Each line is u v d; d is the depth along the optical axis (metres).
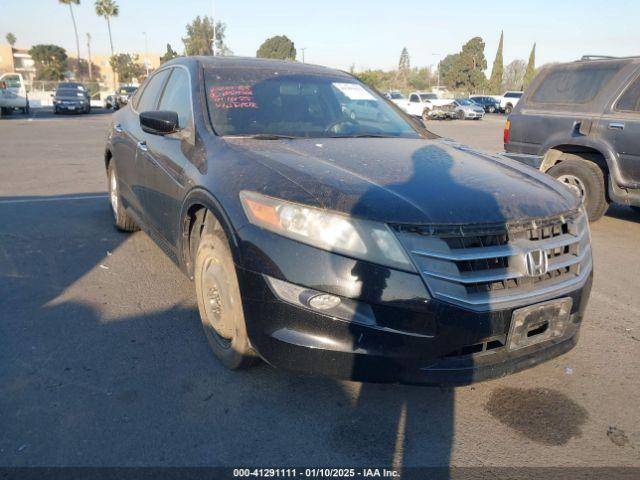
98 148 13.89
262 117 3.81
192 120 3.74
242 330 2.86
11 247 5.27
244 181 2.86
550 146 7.04
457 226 2.47
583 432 2.73
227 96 3.90
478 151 3.81
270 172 2.84
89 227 6.02
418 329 2.43
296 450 2.52
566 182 6.98
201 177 3.20
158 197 3.97
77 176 9.55
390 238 2.42
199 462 2.42
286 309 2.53
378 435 2.64
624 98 6.32
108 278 4.52
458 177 2.95
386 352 2.45
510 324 2.56
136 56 87.94
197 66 4.20
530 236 2.67
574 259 2.84
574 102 6.87
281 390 2.96
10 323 3.65
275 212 2.61
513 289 2.59
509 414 2.85
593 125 6.53
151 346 3.39
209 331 3.26
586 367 3.36
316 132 3.80
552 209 2.79
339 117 4.08
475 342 2.51
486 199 2.68
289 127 3.79
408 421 2.76
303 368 2.55
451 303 2.43
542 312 2.65
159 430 2.61
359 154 3.25
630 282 4.88
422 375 2.50
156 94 4.78
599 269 5.23
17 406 2.76
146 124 3.66
